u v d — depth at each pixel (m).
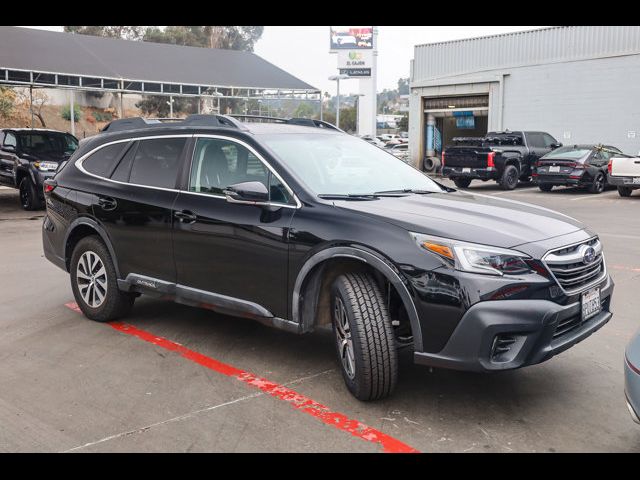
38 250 9.50
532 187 21.59
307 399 4.10
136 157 5.48
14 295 6.77
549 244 3.76
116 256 5.47
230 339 5.30
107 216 5.47
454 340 3.60
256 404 4.03
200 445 3.51
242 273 4.55
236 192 4.34
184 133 5.18
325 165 4.78
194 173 5.00
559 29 24.44
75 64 22.97
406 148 41.19
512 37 25.80
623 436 3.60
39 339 5.31
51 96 38.47
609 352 4.97
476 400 4.07
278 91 29.20
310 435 3.62
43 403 4.05
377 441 3.54
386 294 4.01
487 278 3.55
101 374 4.54
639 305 6.32
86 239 5.71
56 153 15.12
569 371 4.57
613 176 17.28
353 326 3.86
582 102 24.09
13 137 15.20
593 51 23.61
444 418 3.82
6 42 22.81
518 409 3.95
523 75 25.61
